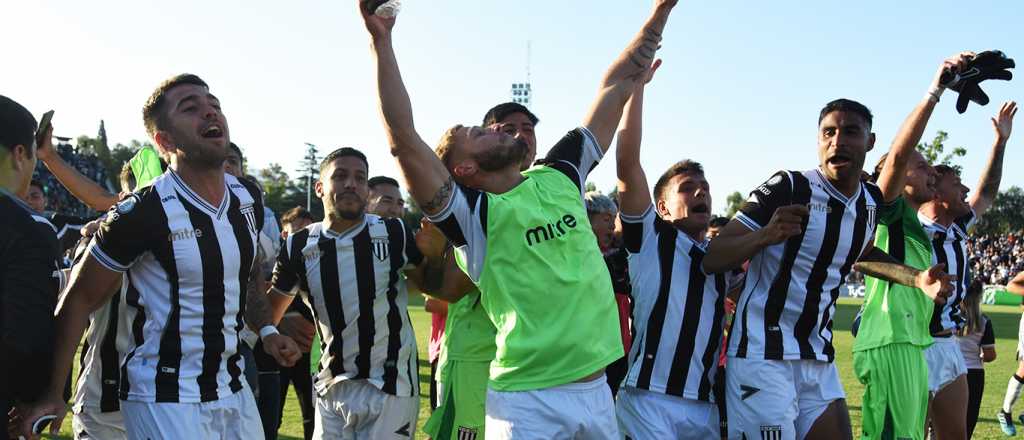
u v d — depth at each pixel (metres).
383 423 4.44
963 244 5.73
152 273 3.14
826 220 3.93
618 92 3.57
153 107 3.20
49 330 2.74
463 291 4.13
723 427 4.11
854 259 4.09
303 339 4.61
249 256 3.39
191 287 3.17
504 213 3.00
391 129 2.87
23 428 2.81
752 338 3.93
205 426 3.19
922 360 5.04
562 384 3.04
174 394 3.12
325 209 4.49
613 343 3.16
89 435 3.88
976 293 6.20
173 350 3.14
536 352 3.01
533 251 3.01
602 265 3.21
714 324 4.06
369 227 4.46
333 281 4.39
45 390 2.85
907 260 5.15
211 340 3.22
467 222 3.03
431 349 5.49
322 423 4.56
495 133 3.13
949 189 5.55
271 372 5.52
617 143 4.12
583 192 3.33
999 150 6.11
